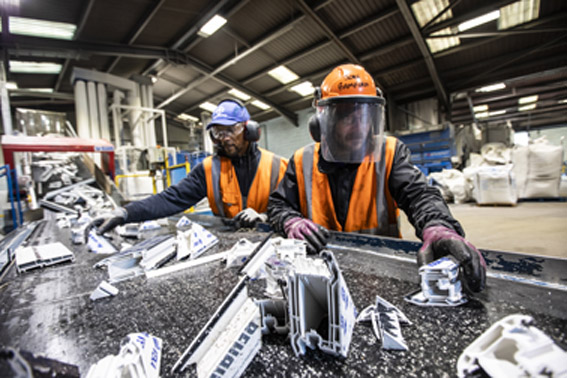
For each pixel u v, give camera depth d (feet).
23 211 9.59
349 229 3.95
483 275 1.83
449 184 18.02
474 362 1.19
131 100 23.41
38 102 30.04
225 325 1.40
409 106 28.60
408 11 16.34
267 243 2.68
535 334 1.15
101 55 22.86
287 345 1.52
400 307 1.79
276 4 17.78
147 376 1.23
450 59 22.02
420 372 1.24
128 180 15.46
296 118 35.83
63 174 13.21
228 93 31.58
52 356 1.47
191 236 3.28
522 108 25.00
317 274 1.39
